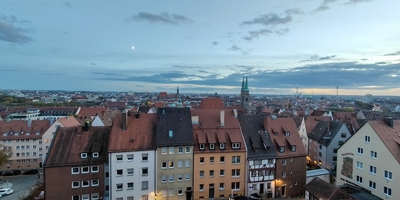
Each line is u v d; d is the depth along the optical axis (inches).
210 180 1758.1
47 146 2987.2
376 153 1448.1
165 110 1867.6
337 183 1785.2
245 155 1801.2
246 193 1800.0
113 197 1600.6
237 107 5767.7
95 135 1740.9
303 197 1854.1
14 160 2915.8
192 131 1781.5
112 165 1593.3
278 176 1836.9
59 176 1566.2
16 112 5019.7
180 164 1712.6
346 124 2615.7
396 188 1314.0
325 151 2472.9
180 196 1722.4
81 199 1606.8
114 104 7839.6
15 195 2110.0
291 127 2048.5
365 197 1391.5
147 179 1659.7
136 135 1707.7
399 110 7391.7
